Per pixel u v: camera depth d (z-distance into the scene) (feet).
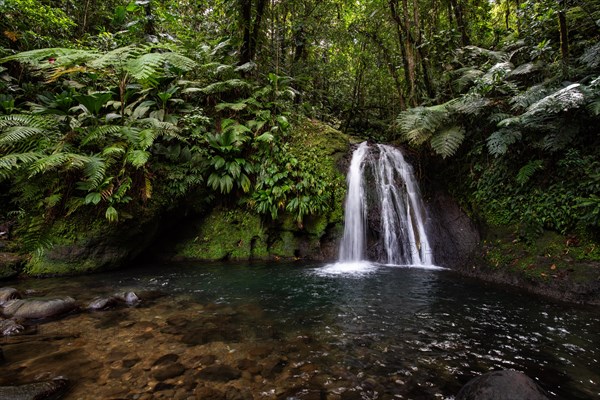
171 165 20.24
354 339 9.44
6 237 15.84
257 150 23.18
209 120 22.38
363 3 31.58
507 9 29.14
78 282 15.05
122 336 9.25
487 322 10.82
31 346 8.43
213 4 31.91
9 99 18.45
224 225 22.89
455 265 19.45
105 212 17.28
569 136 14.58
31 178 16.08
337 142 26.53
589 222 13.67
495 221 17.76
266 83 28.66
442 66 24.75
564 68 16.57
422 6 28.43
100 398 6.26
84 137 17.29
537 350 8.78
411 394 6.71
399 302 13.00
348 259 22.76
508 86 17.81
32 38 21.58
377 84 38.19
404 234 22.58
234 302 12.82
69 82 21.58
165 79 22.70
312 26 31.45
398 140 30.22
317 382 7.09
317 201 22.22
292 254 22.94
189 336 9.40
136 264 19.98
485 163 19.63
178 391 6.60
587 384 7.14
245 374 7.36
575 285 13.08
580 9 18.43
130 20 29.09
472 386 6.20
